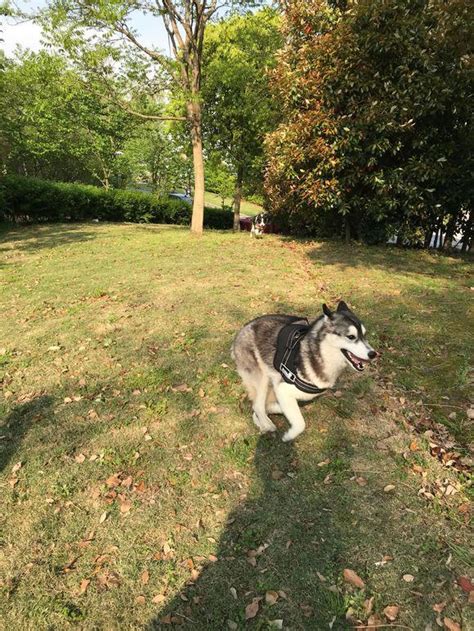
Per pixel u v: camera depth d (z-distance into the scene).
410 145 10.01
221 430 3.90
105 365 5.19
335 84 9.67
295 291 7.71
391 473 3.27
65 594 2.49
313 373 3.41
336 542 2.71
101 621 2.35
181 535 2.84
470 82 8.82
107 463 3.53
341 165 9.84
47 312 7.05
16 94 19.58
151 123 22.58
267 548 2.70
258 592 2.45
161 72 13.54
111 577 2.58
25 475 3.43
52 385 4.81
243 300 7.18
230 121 16.38
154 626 2.31
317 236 14.43
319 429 3.84
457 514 2.87
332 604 2.34
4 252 11.96
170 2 12.02
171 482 3.30
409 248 11.85
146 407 4.29
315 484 3.19
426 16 8.84
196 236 14.15
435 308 6.55
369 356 3.21
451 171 9.62
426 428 3.80
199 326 6.17
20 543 2.83
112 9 11.34
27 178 18.38
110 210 20.88
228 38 15.83
